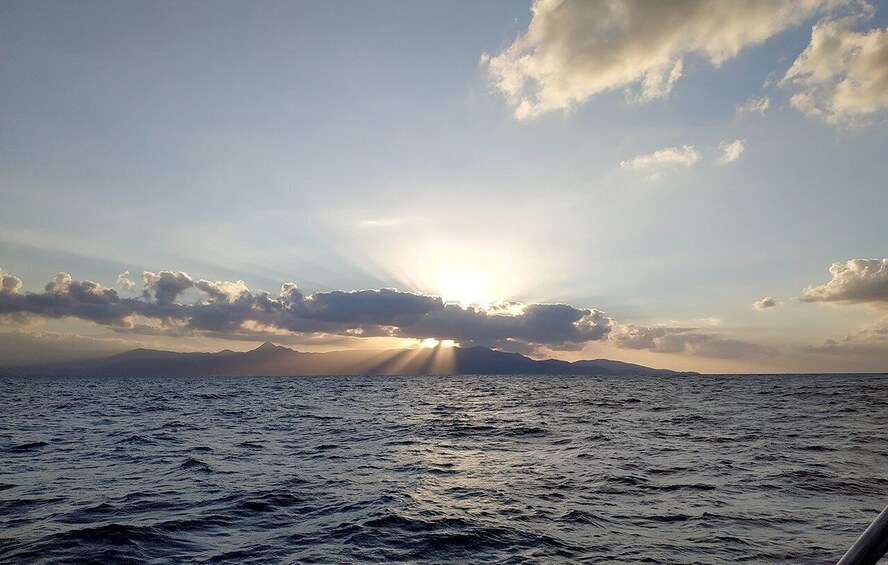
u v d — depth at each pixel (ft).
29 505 43.75
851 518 38.58
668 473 55.47
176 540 34.71
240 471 58.80
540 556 31.40
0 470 59.72
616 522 38.19
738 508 41.47
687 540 33.99
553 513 40.68
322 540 34.55
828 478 51.85
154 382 531.91
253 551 32.63
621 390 289.12
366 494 47.19
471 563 30.40
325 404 183.32
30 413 144.25
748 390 267.80
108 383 487.61
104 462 64.69
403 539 34.68
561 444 79.46
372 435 92.94
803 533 35.17
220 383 482.69
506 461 64.85
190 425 111.45
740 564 29.68
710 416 123.03
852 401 173.06
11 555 31.94
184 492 48.24
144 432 97.76
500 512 40.96
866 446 72.90
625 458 65.51
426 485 51.06
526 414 136.26
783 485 49.06
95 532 35.99
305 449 75.82
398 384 436.35
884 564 27.43
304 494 47.32
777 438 82.23
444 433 95.25
